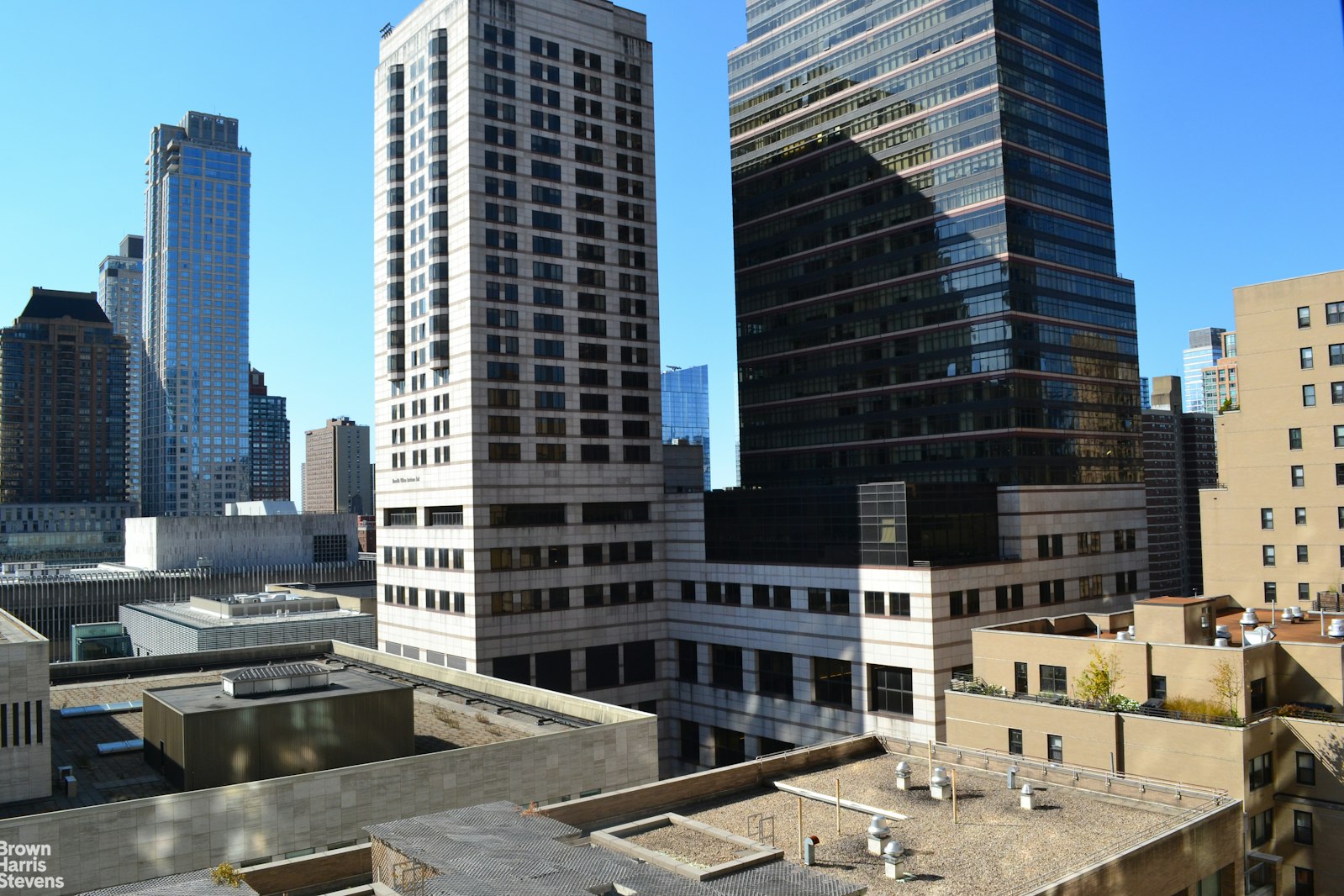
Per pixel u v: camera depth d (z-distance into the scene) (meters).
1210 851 43.16
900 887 36.06
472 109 110.69
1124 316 138.62
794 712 99.00
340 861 37.66
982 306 125.62
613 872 30.34
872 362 139.75
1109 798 46.78
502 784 54.53
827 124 149.12
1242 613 84.56
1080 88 137.88
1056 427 126.00
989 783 49.81
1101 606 110.25
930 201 133.25
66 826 42.38
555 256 115.50
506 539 107.62
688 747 113.25
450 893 27.78
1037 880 36.59
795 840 41.69
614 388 118.38
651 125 125.94
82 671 81.62
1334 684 58.69
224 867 31.69
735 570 107.12
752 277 160.75
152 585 161.00
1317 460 99.19
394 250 121.94
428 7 119.12
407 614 117.00
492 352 109.25
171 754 52.19
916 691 87.56
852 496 94.88
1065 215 132.00
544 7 117.81
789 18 156.75
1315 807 54.72
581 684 110.81
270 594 133.00
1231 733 53.41
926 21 135.12
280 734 52.97
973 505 98.31
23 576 165.00
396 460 121.31
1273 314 102.88
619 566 114.75
